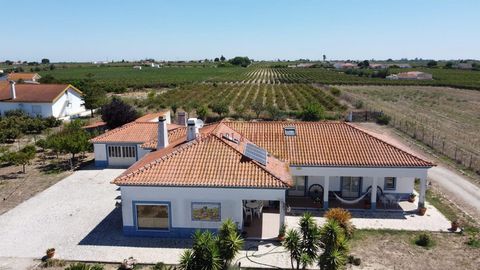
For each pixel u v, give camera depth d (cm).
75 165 3881
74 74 17275
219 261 1700
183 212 2331
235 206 2291
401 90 11312
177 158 2444
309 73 19900
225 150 2491
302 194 2936
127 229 2391
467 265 2041
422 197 2653
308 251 1770
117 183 2297
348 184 2891
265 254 2161
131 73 19075
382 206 2777
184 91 10125
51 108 6106
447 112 7156
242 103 7894
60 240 2339
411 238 2336
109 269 2039
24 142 4856
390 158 2669
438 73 18250
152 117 4619
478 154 4103
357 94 10181
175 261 2103
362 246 2241
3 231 2448
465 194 3022
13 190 3173
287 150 2827
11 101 6122
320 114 6028
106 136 3825
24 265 2075
